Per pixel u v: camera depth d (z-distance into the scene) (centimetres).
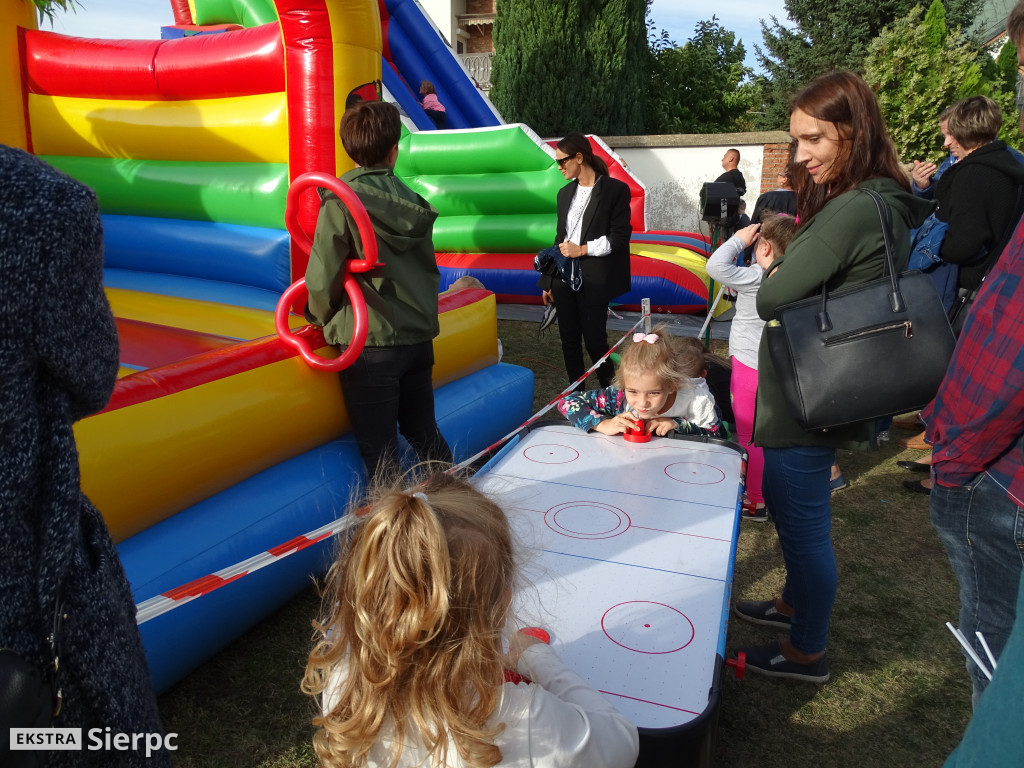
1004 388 152
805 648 253
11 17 432
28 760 94
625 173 896
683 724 134
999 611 171
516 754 110
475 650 108
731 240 343
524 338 689
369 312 286
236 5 888
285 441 292
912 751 231
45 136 446
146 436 233
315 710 239
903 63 1362
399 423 330
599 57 1318
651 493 229
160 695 243
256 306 371
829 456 225
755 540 358
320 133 354
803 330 205
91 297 103
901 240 205
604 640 158
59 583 102
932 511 181
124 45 417
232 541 253
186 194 403
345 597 114
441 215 818
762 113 2047
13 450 96
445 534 109
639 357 269
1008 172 373
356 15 348
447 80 1052
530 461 255
